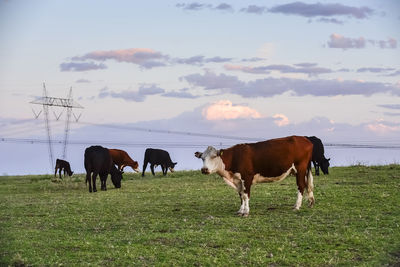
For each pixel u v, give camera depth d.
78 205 19.00
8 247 12.41
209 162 16.23
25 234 13.80
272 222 14.61
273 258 11.14
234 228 13.91
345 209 16.14
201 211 16.88
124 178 34.03
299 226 13.96
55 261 11.24
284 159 16.23
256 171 16.23
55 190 25.75
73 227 14.80
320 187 21.30
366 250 11.59
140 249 12.02
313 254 11.36
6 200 21.20
